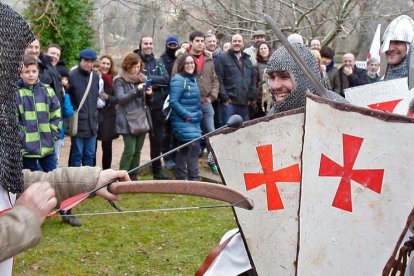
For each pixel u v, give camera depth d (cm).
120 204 663
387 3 1166
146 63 761
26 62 549
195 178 729
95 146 692
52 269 477
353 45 1451
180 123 712
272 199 263
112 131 712
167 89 761
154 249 528
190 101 708
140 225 590
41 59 619
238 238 294
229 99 798
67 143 1073
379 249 233
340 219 240
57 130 574
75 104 661
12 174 167
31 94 555
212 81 786
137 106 709
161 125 761
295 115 255
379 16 1067
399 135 225
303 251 253
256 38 880
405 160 225
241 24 1190
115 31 1867
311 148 246
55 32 1220
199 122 725
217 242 548
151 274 475
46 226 577
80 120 662
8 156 165
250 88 810
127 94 699
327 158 241
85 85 662
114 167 866
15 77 167
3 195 173
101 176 203
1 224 150
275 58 294
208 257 297
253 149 264
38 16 1005
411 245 235
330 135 239
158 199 688
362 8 1082
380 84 343
